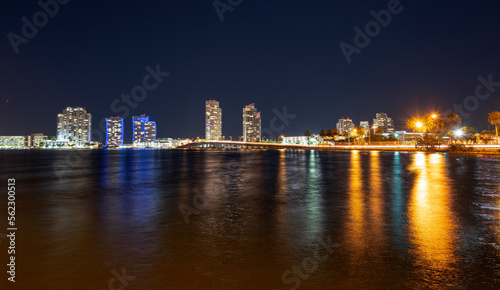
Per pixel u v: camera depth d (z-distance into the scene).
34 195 18.22
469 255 7.03
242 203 14.53
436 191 17.86
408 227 9.62
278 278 5.86
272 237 8.64
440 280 5.73
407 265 6.45
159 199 16.20
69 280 5.92
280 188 20.19
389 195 16.55
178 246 7.90
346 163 46.91
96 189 21.02
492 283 5.61
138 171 38.84
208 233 9.15
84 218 11.52
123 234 9.14
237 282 5.70
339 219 10.87
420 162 46.09
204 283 5.68
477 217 11.01
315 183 22.86
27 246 8.08
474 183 21.56
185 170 39.59
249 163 54.72
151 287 5.54
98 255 7.30
